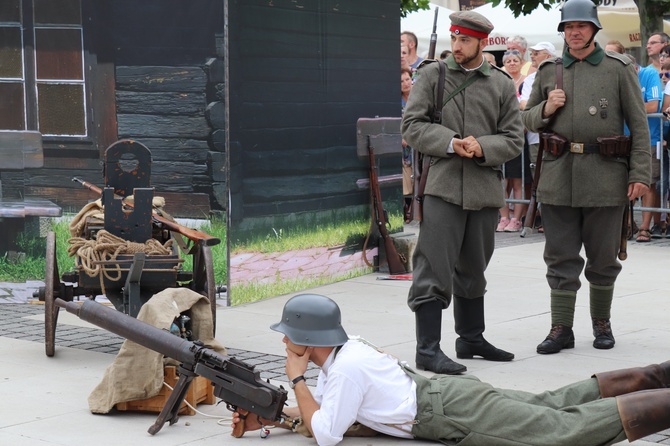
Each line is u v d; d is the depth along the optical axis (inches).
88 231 313.9
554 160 320.8
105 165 321.7
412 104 298.2
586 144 316.2
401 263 465.1
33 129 396.8
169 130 386.0
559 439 212.1
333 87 441.7
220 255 385.7
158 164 388.2
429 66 300.7
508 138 297.1
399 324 357.7
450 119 295.1
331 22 437.7
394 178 488.7
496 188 299.3
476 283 305.0
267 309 386.0
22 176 399.5
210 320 263.3
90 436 234.7
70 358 309.6
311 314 222.7
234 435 233.6
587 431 210.8
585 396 226.8
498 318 369.7
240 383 225.8
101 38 388.8
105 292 300.5
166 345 233.8
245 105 389.4
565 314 320.2
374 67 469.4
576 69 319.9
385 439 229.6
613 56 318.0
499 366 300.4
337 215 448.5
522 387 276.4
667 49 573.6
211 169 383.2
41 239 401.4
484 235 301.9
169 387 246.4
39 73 394.3
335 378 219.5
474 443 219.0
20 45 394.6
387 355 226.8
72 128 394.6
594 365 301.4
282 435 236.5
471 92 296.7
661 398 210.5
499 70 301.9
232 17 380.2
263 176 401.4
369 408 223.1
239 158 387.2
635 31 797.9
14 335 342.6
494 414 217.3
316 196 434.0
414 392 224.4
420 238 296.0
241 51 385.7
